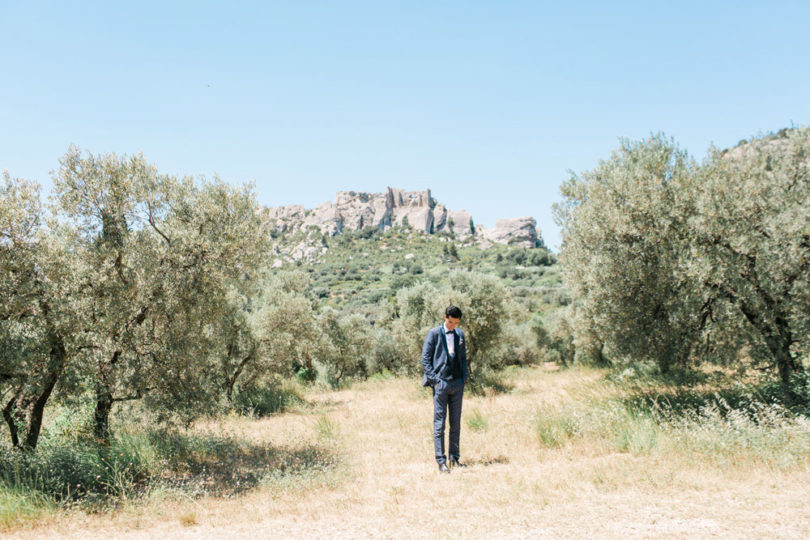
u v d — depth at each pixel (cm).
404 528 357
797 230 629
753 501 356
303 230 19912
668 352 750
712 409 635
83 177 625
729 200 688
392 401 1416
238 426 983
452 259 15300
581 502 387
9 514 396
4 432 600
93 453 563
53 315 548
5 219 508
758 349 705
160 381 625
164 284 632
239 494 492
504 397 1267
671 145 827
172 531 380
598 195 802
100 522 405
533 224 19688
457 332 584
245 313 1368
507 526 345
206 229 695
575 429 649
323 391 1938
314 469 570
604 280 767
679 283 689
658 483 415
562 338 2894
